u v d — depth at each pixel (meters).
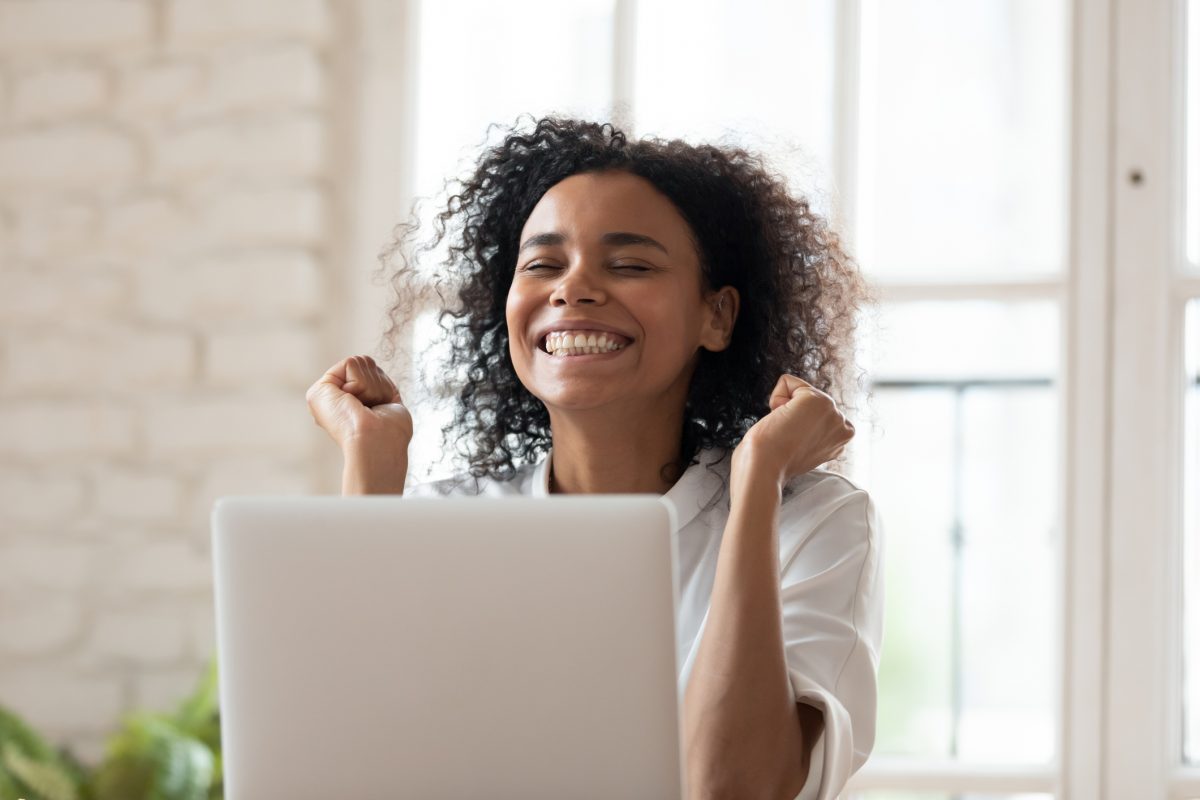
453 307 2.26
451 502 1.30
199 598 3.20
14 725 2.94
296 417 3.20
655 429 1.93
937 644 3.23
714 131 3.13
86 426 3.25
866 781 3.03
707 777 1.55
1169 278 2.95
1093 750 2.92
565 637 1.29
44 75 3.30
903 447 3.20
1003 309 3.12
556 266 1.88
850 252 2.65
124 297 3.26
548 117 2.09
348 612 1.31
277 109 3.22
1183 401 2.96
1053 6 3.08
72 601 3.23
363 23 3.24
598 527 1.28
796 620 1.70
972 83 3.10
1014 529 3.18
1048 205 3.07
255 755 1.34
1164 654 2.92
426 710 1.31
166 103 3.26
